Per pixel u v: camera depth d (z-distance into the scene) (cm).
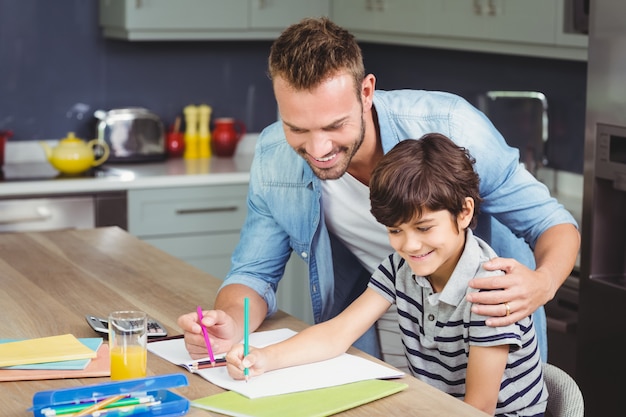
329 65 195
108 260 290
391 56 537
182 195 475
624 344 311
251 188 249
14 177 464
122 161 507
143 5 489
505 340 192
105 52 528
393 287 214
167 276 272
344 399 181
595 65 315
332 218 246
